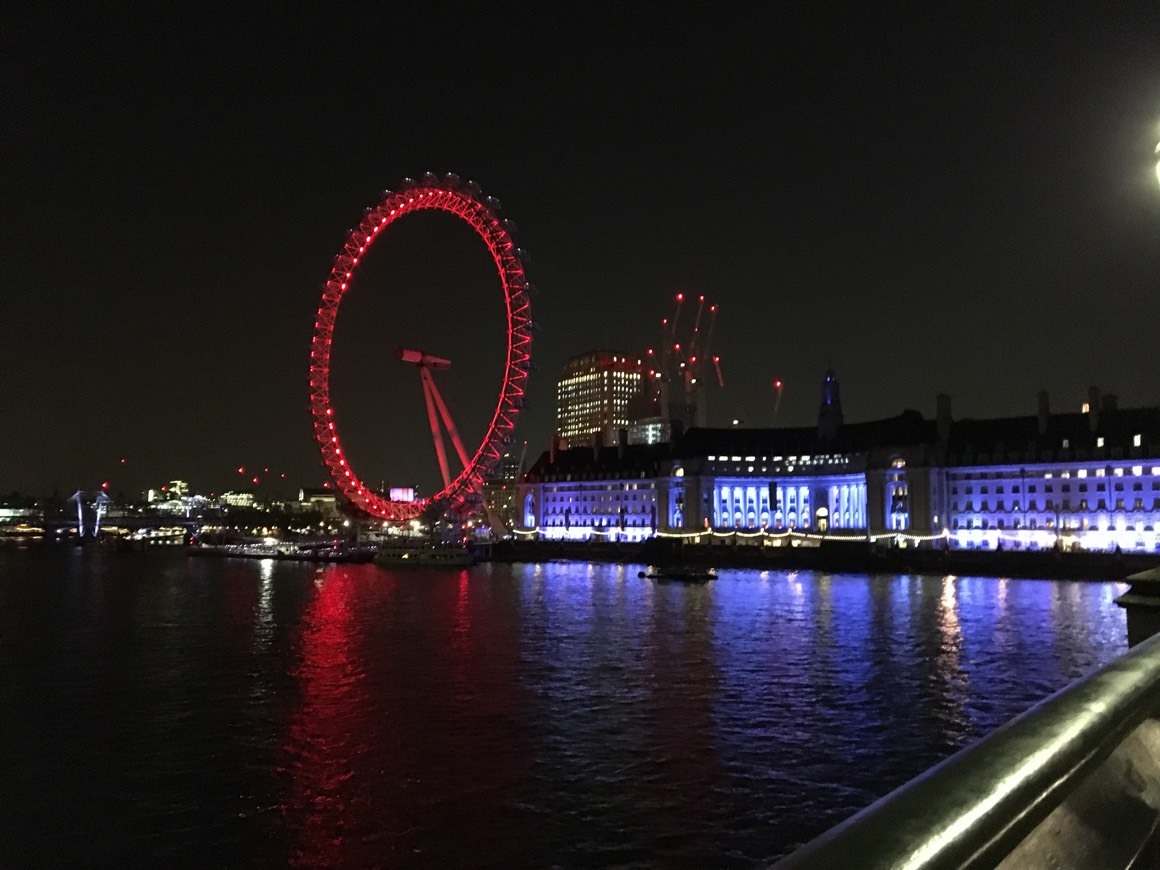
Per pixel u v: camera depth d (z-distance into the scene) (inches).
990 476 6673.2
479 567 7554.1
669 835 1200.8
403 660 2508.6
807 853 81.0
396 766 1499.8
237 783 1429.6
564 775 1434.5
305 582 5890.8
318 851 1171.9
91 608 4079.7
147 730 1745.8
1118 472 6141.7
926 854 80.9
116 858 1165.7
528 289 6609.3
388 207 6510.8
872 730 1672.0
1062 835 107.0
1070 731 113.6
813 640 2790.4
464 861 1136.8
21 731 1743.4
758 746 1574.8
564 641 2844.5
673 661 2431.1
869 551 6432.1
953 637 2819.9
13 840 1218.0
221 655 2637.8
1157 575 258.5
